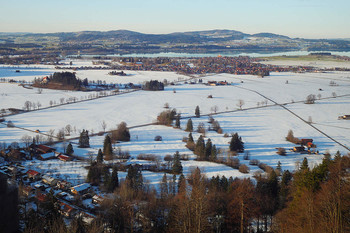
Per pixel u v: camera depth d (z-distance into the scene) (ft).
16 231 99.81
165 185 384.88
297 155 605.73
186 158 557.74
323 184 283.18
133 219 312.71
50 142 627.05
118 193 360.89
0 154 538.88
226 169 507.71
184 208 264.11
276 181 377.91
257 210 313.73
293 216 261.24
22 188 371.76
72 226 257.75
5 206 96.32
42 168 486.38
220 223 297.12
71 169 485.97
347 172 293.02
